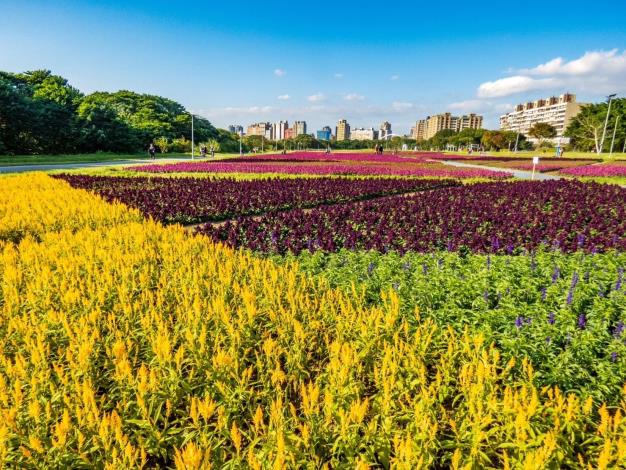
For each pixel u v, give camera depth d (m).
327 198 15.70
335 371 3.48
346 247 8.33
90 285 5.56
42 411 3.29
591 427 3.17
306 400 3.01
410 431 2.95
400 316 4.78
